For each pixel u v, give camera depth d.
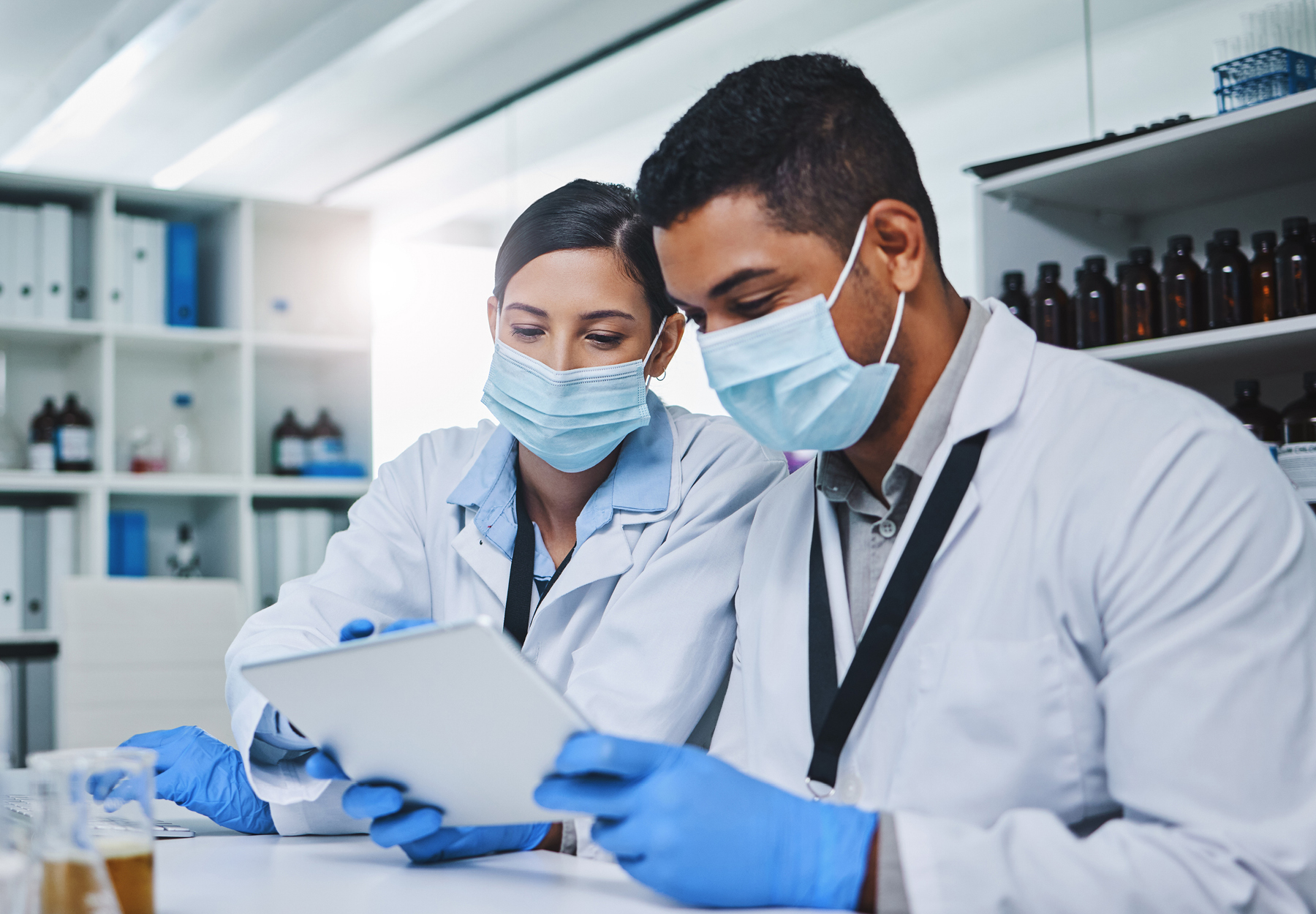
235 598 2.93
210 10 3.99
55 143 5.07
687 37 3.94
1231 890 0.74
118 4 3.99
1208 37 2.66
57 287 3.58
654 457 1.44
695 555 1.31
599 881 0.91
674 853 0.78
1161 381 0.98
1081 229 2.81
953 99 3.23
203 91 4.65
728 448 1.46
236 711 1.15
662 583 1.30
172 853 1.06
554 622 1.38
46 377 3.73
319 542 3.82
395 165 5.09
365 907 0.82
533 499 1.47
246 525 3.65
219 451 3.81
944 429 1.05
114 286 3.62
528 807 0.87
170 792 1.24
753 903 0.80
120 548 3.60
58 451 3.55
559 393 1.33
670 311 1.40
